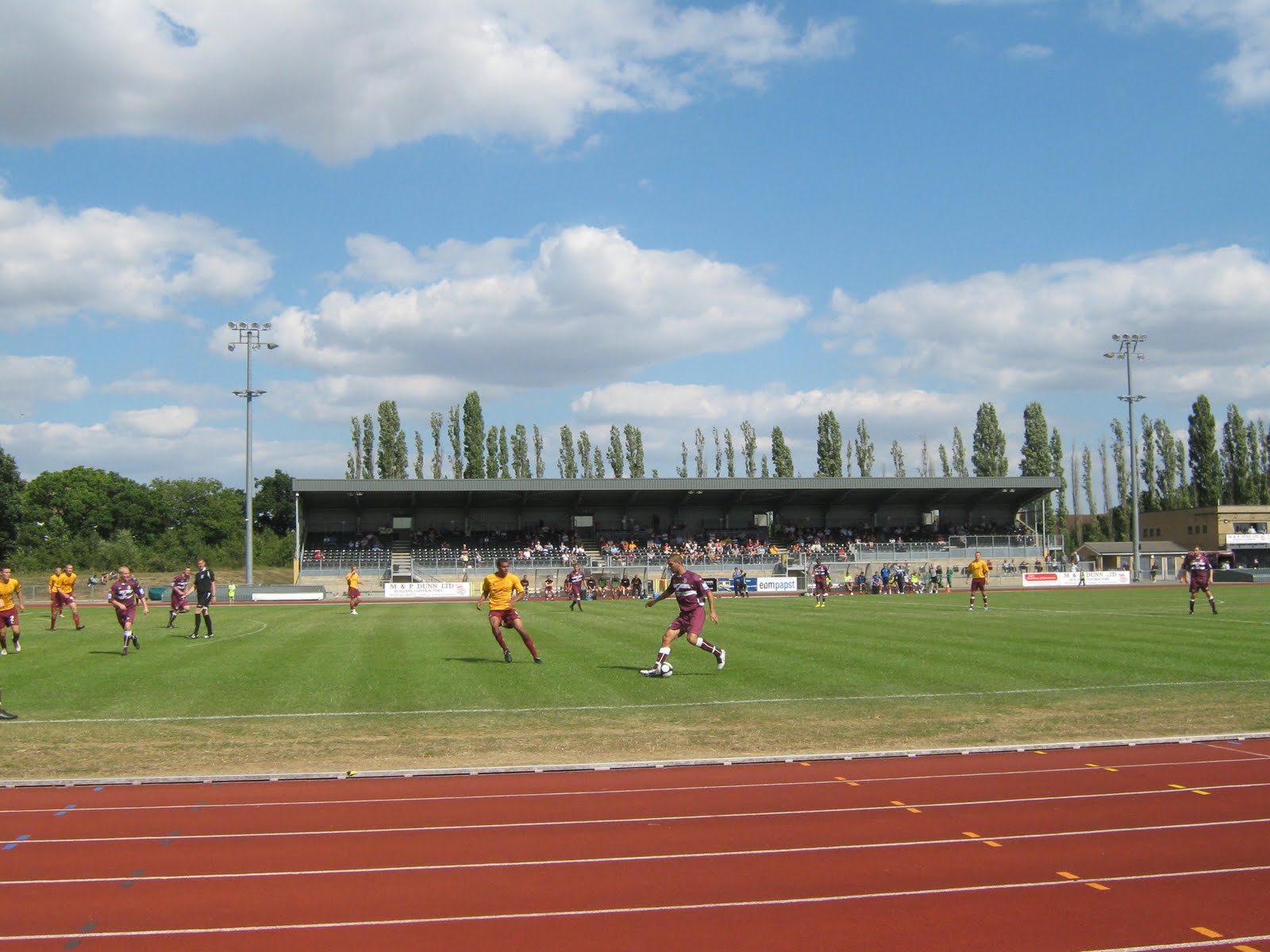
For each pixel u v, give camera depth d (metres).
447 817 8.77
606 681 16.27
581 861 7.55
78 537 88.62
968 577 63.91
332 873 7.32
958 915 6.42
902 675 16.80
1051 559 68.81
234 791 9.75
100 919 6.46
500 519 70.75
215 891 6.96
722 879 7.12
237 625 29.86
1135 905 6.57
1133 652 19.78
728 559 64.50
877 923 6.30
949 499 74.06
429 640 23.75
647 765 10.62
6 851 7.88
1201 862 7.43
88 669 18.36
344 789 9.81
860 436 101.31
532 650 18.53
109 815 8.91
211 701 14.65
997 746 11.39
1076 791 9.50
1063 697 14.70
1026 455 92.50
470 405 88.06
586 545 69.38
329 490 61.59
